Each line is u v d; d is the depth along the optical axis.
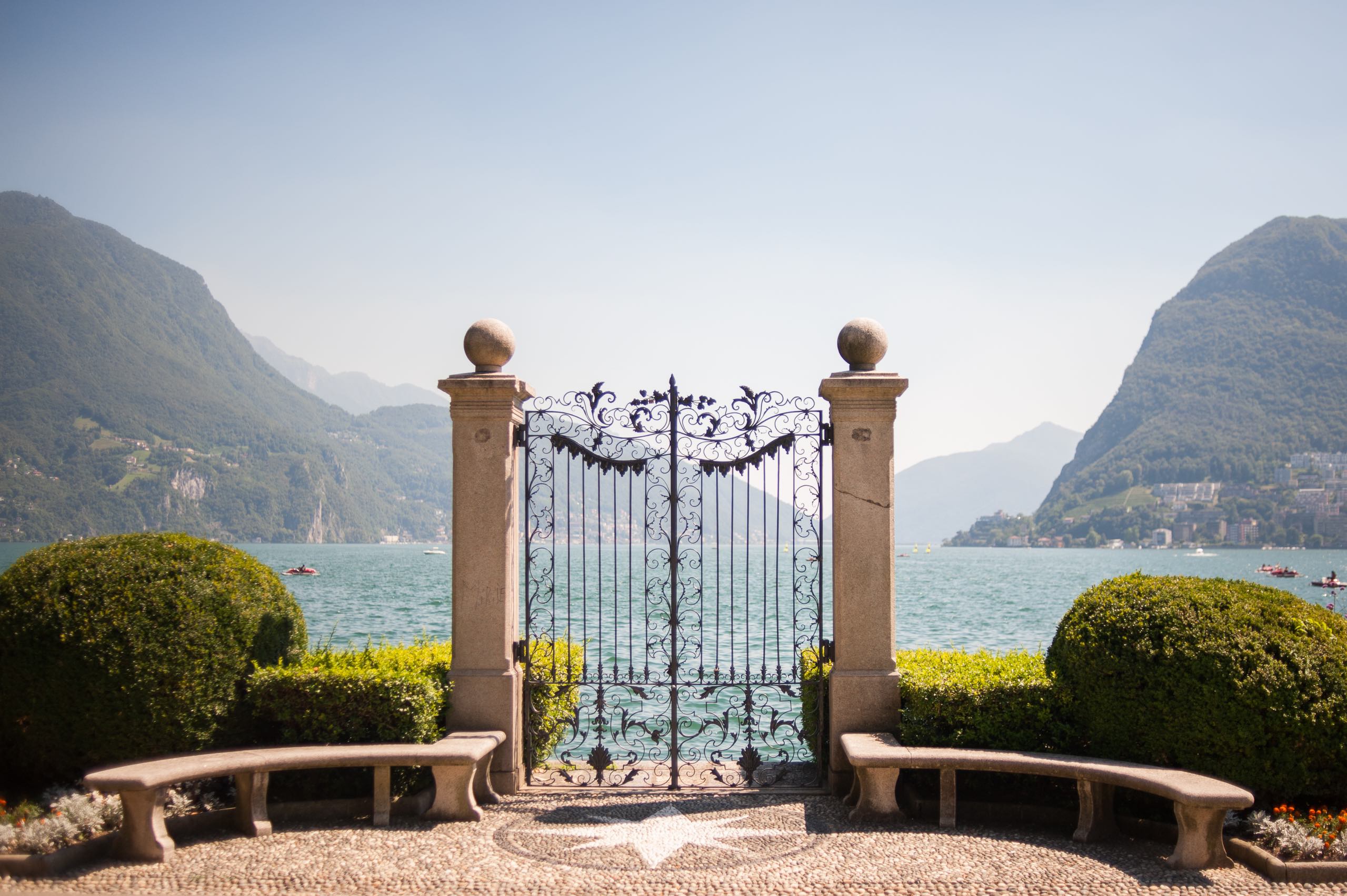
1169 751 6.73
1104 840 6.64
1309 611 7.00
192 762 6.54
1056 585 65.88
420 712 7.47
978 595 53.47
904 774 7.69
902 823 7.06
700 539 8.22
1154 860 6.24
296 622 8.28
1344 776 6.55
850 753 6.98
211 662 7.21
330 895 5.61
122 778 6.04
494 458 7.94
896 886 5.78
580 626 24.75
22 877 5.79
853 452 7.96
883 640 7.91
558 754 10.90
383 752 6.98
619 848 6.51
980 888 5.74
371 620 31.36
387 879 5.88
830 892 5.68
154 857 6.14
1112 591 7.47
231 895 5.59
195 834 6.73
